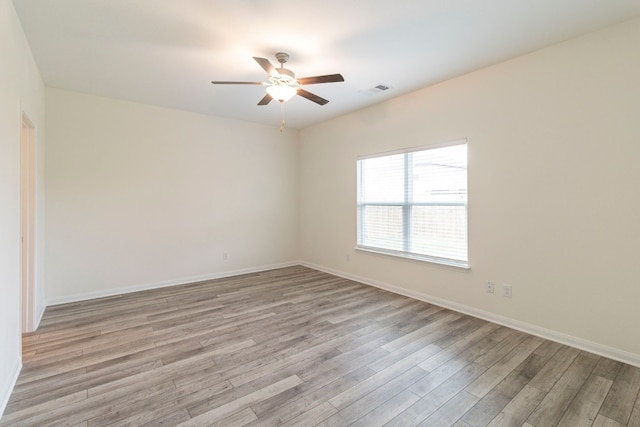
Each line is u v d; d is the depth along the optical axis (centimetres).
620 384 213
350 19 238
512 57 299
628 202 239
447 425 175
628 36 237
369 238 470
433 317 334
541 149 283
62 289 384
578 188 263
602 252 252
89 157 401
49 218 375
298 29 251
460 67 321
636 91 234
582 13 229
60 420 178
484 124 323
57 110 379
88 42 271
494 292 320
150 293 423
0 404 181
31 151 305
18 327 230
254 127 547
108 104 412
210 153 499
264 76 344
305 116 507
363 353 256
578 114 261
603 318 252
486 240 325
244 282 479
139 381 216
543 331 285
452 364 239
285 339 282
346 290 435
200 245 492
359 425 175
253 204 550
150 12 229
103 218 411
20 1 214
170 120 461
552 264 279
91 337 286
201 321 324
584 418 181
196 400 196
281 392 204
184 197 476
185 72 334
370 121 454
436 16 234
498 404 193
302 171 601
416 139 391
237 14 232
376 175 455
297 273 539
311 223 581
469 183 337
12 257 216
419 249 397
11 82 214
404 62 310
